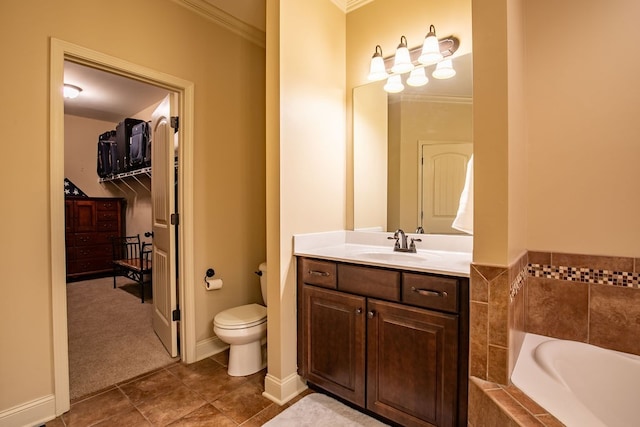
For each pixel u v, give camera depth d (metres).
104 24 1.86
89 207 4.89
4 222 1.54
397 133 2.14
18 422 1.57
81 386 1.96
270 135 1.89
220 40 2.44
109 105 4.38
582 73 1.54
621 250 1.47
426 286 1.41
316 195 2.09
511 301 1.21
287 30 1.86
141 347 2.51
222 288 2.48
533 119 1.65
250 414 1.70
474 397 1.22
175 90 2.24
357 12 2.31
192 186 2.27
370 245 2.23
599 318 1.52
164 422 1.64
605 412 1.35
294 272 1.93
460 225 1.73
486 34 1.22
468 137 1.89
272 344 1.87
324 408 1.75
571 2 1.56
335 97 2.26
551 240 1.62
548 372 1.25
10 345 1.56
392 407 1.53
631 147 1.45
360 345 1.64
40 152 1.64
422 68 2.03
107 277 5.04
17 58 1.57
